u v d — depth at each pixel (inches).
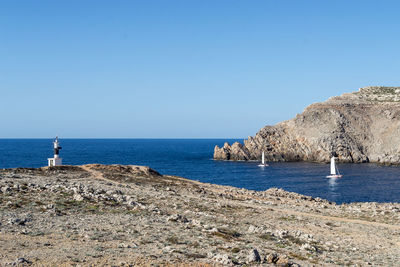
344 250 1170.6
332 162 5649.6
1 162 7111.2
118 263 708.7
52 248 788.0
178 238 1013.2
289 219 1694.1
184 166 7258.9
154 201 1815.9
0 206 1238.9
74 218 1177.4
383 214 2041.1
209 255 850.8
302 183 4840.1
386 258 1093.1
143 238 971.3
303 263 919.7
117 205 1526.8
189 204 1845.5
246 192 2878.9
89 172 2987.2
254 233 1267.2
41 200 1427.2
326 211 2130.9
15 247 768.9
